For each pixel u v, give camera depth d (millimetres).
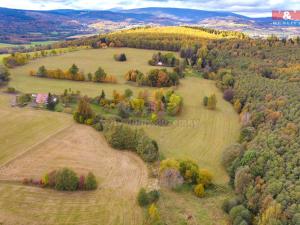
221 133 93375
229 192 65688
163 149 82000
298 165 58594
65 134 84688
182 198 61938
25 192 59844
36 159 72062
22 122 89375
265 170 61938
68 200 58438
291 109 82625
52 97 105125
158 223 50531
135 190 63188
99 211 55719
